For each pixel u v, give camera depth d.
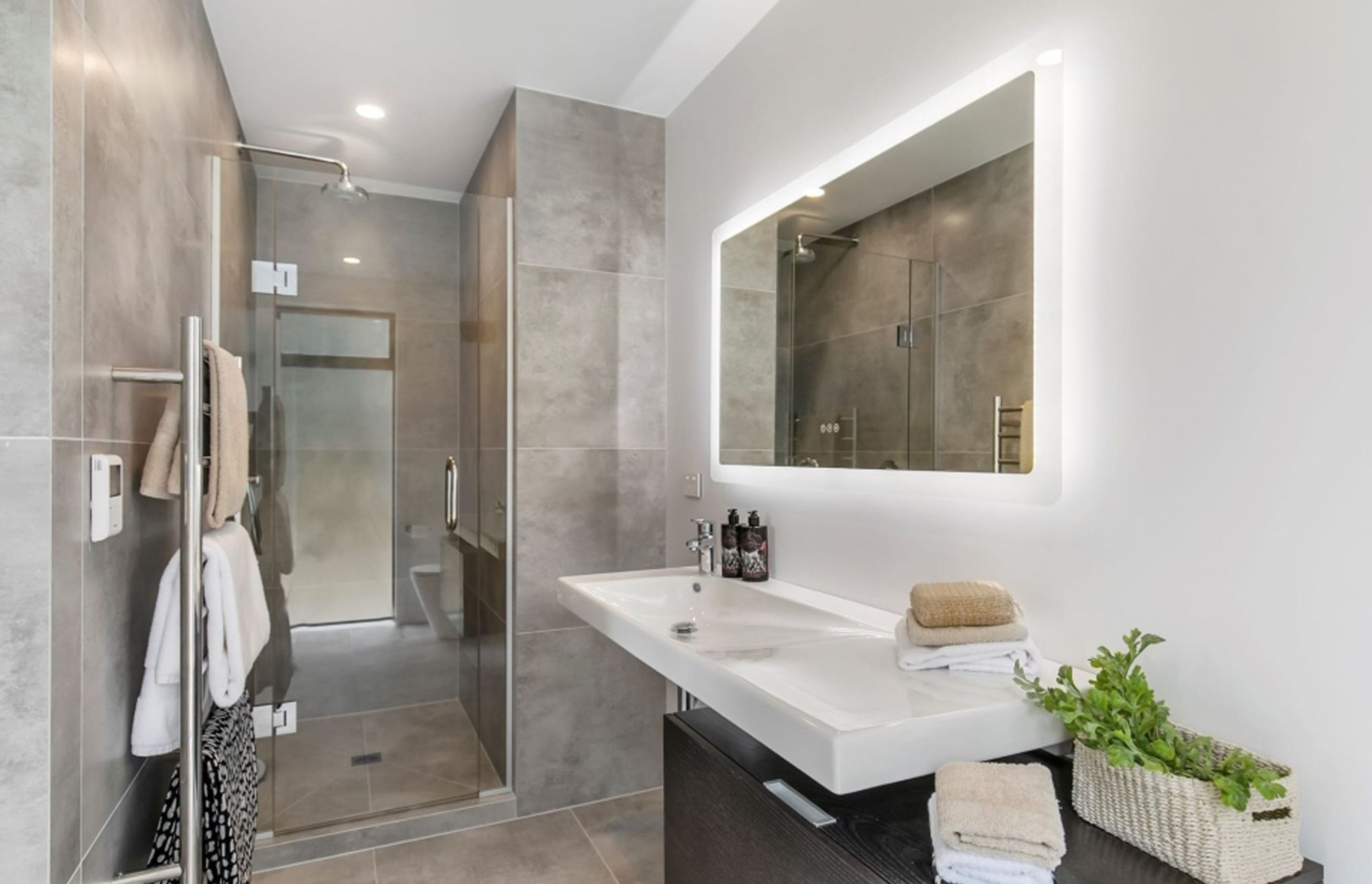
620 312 2.74
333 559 2.49
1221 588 1.06
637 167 2.77
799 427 2.03
